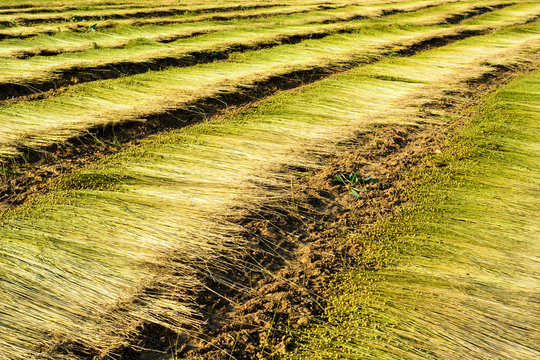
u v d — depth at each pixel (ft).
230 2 67.21
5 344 8.99
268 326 10.14
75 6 54.54
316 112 22.59
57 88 25.39
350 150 18.86
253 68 29.53
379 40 39.58
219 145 18.49
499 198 15.15
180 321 10.02
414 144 19.90
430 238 13.06
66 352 9.07
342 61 31.91
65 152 18.03
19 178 15.88
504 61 33.17
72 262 11.30
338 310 10.51
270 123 21.15
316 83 27.27
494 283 11.22
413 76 28.96
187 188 14.98
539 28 47.16
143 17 51.24
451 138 20.16
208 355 9.38
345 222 14.10
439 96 25.21
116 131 20.12
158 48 33.63
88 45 33.47
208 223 13.09
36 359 8.78
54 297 10.23
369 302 10.69
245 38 38.34
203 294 10.91
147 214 13.46
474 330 9.82
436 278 11.40
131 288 10.61
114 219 13.15
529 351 9.37
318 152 18.37
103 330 9.57
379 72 29.63
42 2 55.72
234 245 12.42
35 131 18.92
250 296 11.09
